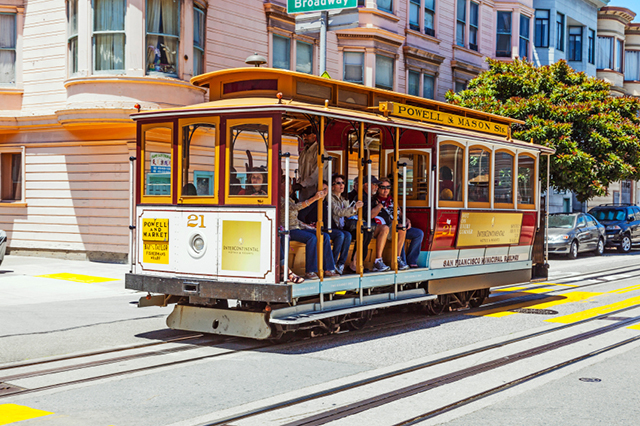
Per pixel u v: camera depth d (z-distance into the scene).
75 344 8.23
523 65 23.84
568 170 21.98
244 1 18.86
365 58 22.09
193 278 8.28
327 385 6.41
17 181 19.14
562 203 33.19
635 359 7.59
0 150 19.06
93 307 10.98
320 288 8.16
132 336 8.78
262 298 7.70
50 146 18.33
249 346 8.26
